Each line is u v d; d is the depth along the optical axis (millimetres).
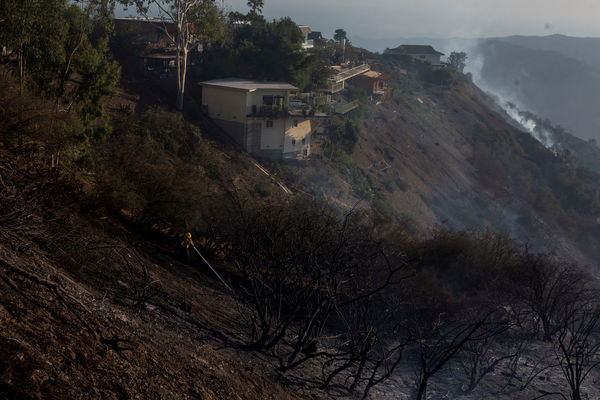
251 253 10148
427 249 19750
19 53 21500
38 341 4543
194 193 16766
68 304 5203
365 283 11750
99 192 15203
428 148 80188
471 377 10055
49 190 9242
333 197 49844
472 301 15047
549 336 13773
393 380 10359
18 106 13539
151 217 16531
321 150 57781
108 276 9445
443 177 75375
